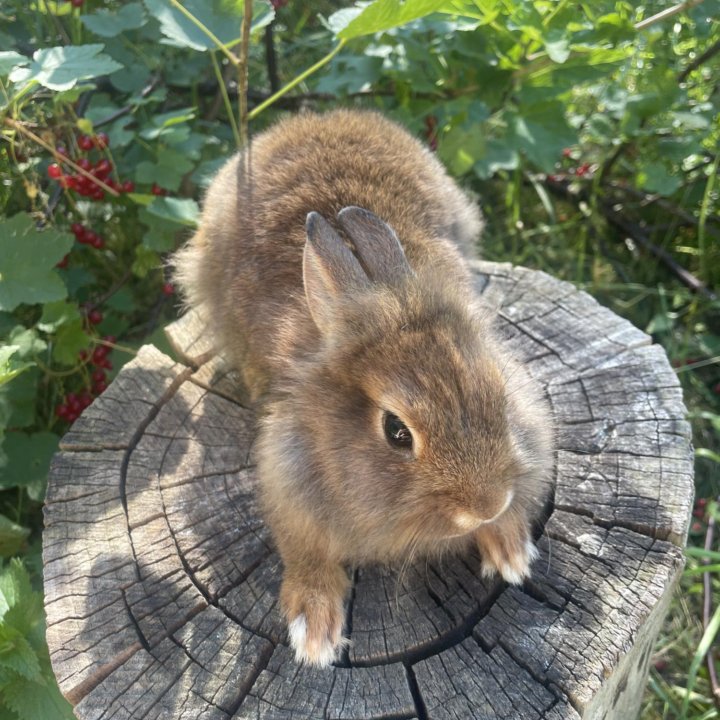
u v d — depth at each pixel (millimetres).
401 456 269
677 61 604
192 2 434
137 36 573
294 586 304
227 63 597
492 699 274
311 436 296
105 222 573
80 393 526
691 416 555
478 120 534
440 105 558
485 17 471
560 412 371
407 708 273
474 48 524
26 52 531
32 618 349
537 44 523
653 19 501
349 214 314
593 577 309
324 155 393
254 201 384
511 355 349
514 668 283
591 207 676
